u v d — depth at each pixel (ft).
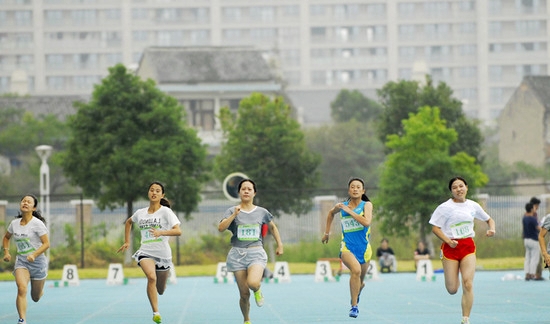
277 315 134.41
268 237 359.25
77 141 332.80
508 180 632.38
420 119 332.19
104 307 157.48
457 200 106.22
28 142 643.45
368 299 164.45
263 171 375.45
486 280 215.72
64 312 147.64
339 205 115.34
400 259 325.62
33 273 116.06
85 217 373.81
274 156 377.30
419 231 332.19
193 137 338.34
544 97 648.79
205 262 327.06
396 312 136.05
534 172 623.77
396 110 421.59
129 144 329.93
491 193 583.58
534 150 650.43
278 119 381.40
